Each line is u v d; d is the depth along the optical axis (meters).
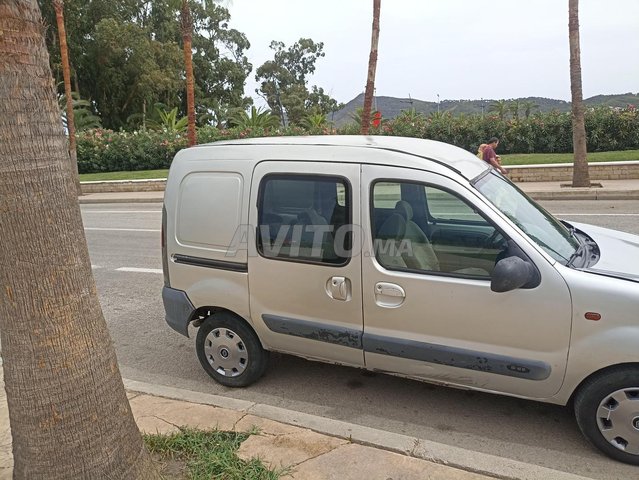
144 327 5.71
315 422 3.30
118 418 2.32
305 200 3.65
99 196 18.91
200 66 40.94
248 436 3.12
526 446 3.28
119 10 35.97
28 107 1.93
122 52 34.62
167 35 38.97
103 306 6.46
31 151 1.95
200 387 4.28
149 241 10.44
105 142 25.20
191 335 5.45
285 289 3.76
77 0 33.62
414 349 3.41
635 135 18.52
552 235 3.49
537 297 3.05
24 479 2.21
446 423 3.57
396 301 3.41
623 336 2.88
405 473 2.77
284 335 3.86
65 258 2.09
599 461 3.10
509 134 20.25
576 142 13.28
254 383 4.23
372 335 3.52
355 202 3.48
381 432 3.15
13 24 1.86
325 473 2.77
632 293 2.87
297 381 4.25
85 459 2.21
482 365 3.25
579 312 2.97
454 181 3.32
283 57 55.91
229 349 4.15
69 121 18.91
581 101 13.13
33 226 2.00
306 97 52.75
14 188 1.95
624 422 2.99
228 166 3.93
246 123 27.83
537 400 3.23
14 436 2.22
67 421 2.15
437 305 3.30
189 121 16.53
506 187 3.83
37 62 1.95
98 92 37.00
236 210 3.89
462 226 3.30
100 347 2.24
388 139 3.91
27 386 2.11
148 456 2.54
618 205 11.27
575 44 12.99
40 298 2.05
